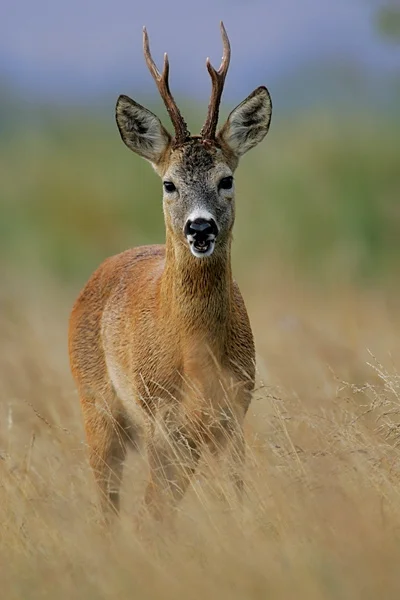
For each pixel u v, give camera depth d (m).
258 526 9.91
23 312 21.20
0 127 41.19
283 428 11.56
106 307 13.73
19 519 10.87
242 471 11.12
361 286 26.59
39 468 12.71
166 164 12.86
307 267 28.64
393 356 16.52
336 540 9.25
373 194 30.94
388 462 10.76
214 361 12.04
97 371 13.71
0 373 17.02
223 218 12.39
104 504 12.42
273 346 17.92
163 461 12.25
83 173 34.44
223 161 12.66
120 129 13.09
